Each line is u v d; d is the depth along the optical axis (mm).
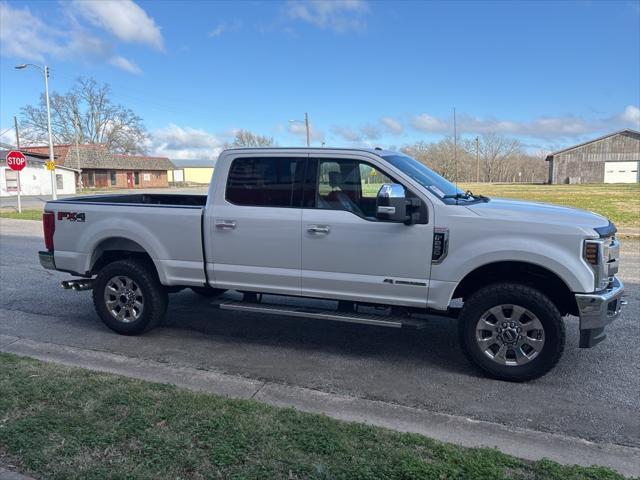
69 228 6145
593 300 4398
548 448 3572
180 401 3934
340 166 5133
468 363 5211
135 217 5824
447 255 4734
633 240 14344
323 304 6844
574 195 33594
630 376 4871
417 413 4098
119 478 2969
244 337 6016
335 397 4387
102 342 5848
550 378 4816
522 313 4625
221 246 5473
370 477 2982
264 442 3344
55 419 3619
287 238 5207
